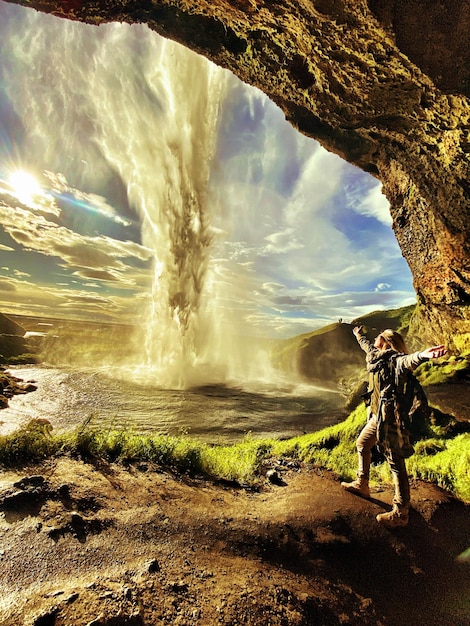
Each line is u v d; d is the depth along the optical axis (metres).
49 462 3.79
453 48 7.06
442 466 5.36
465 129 8.97
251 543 3.10
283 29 8.09
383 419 3.54
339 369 44.06
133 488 3.66
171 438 5.49
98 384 30.64
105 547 2.62
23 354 41.12
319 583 2.78
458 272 15.82
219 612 2.22
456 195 12.50
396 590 2.87
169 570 2.51
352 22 6.92
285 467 5.35
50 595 2.04
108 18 9.10
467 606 2.82
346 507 3.93
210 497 3.88
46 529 2.64
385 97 9.13
